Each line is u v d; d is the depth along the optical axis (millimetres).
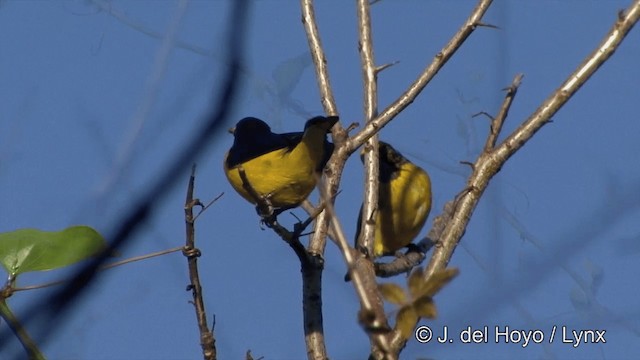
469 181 7848
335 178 8289
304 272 7676
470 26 8047
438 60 8344
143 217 3039
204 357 6465
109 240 3033
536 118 7844
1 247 4684
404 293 3918
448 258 7586
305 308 7555
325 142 8617
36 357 3602
